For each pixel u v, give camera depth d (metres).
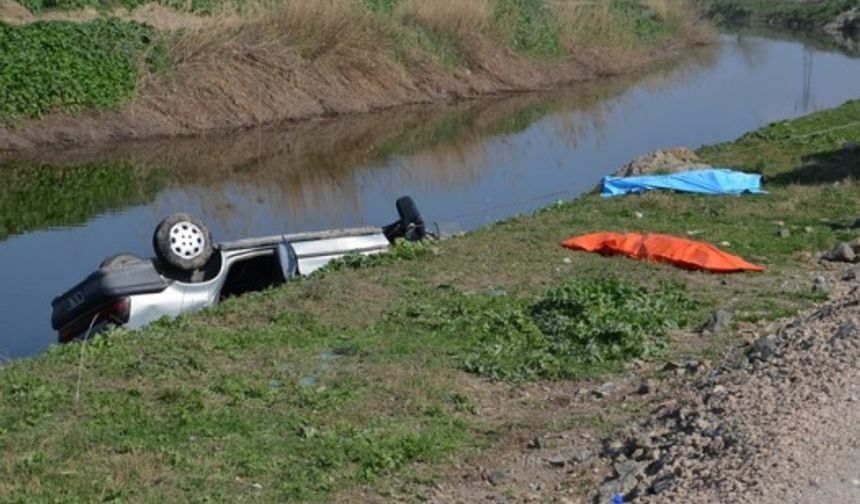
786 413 7.31
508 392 9.10
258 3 32.69
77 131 26.38
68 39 27.81
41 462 7.59
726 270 12.28
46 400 8.65
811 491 6.29
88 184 22.78
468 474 7.67
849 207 15.39
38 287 15.30
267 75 30.23
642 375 9.38
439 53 35.38
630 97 35.22
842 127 22.19
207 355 9.66
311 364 9.48
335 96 31.12
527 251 13.16
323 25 31.89
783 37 54.25
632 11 46.97
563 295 10.67
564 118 31.25
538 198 20.41
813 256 12.99
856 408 7.27
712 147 20.77
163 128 27.55
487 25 37.09
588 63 39.88
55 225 19.27
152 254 17.08
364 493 7.34
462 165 24.66
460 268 12.41
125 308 11.38
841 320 9.08
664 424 8.02
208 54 29.59
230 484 7.36
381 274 12.15
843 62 43.97
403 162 25.25
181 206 20.75
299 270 12.62
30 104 26.20
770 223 14.59
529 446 8.09
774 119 30.09
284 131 28.75
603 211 15.34
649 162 18.34
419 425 8.34
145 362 9.43
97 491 7.21
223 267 12.27
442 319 10.59
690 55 46.19
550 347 9.88
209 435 8.05
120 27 29.23
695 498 6.50
